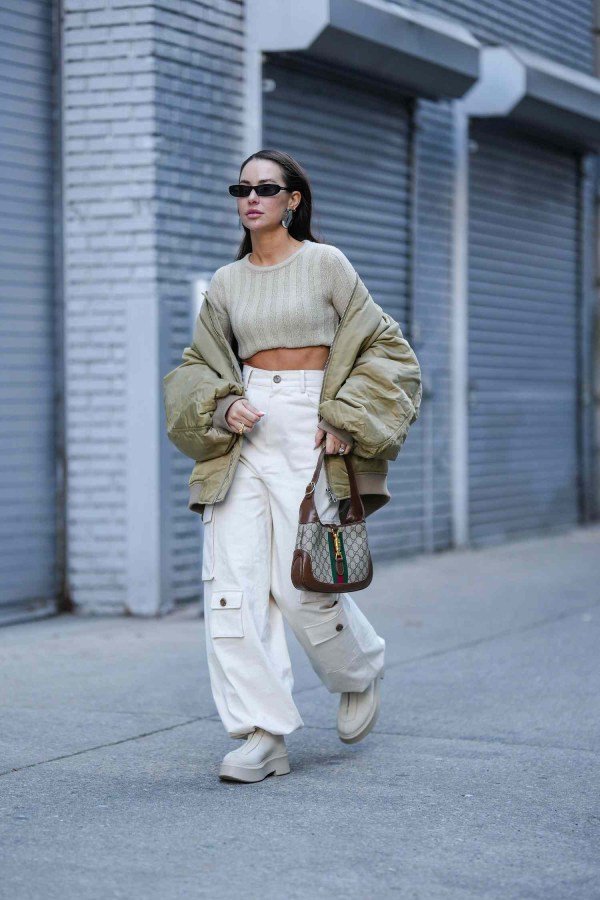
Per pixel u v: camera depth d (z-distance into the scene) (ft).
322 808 14.71
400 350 15.79
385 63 32.81
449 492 39.14
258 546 15.71
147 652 24.16
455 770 16.34
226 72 29.45
